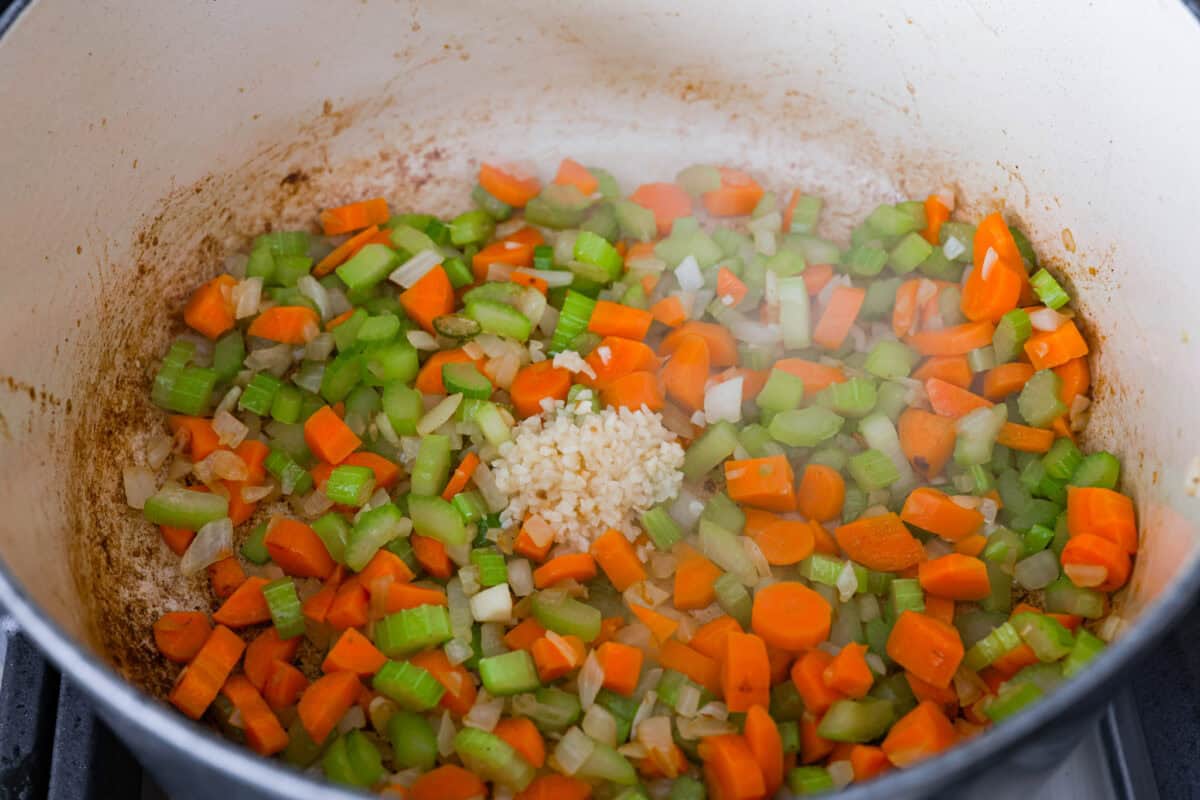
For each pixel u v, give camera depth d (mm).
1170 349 383
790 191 461
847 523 403
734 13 432
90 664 302
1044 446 411
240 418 420
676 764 361
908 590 386
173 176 413
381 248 436
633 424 403
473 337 425
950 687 376
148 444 410
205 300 421
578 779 358
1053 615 381
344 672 371
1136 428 395
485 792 358
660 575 396
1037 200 424
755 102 453
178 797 338
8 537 345
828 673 366
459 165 460
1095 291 412
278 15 411
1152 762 375
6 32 356
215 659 375
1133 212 394
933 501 394
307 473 409
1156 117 380
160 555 397
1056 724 298
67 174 381
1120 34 380
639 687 376
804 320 430
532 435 401
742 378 421
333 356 429
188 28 397
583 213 457
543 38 443
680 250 447
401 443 413
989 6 401
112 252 400
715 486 412
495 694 371
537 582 389
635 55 447
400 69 440
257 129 428
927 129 438
